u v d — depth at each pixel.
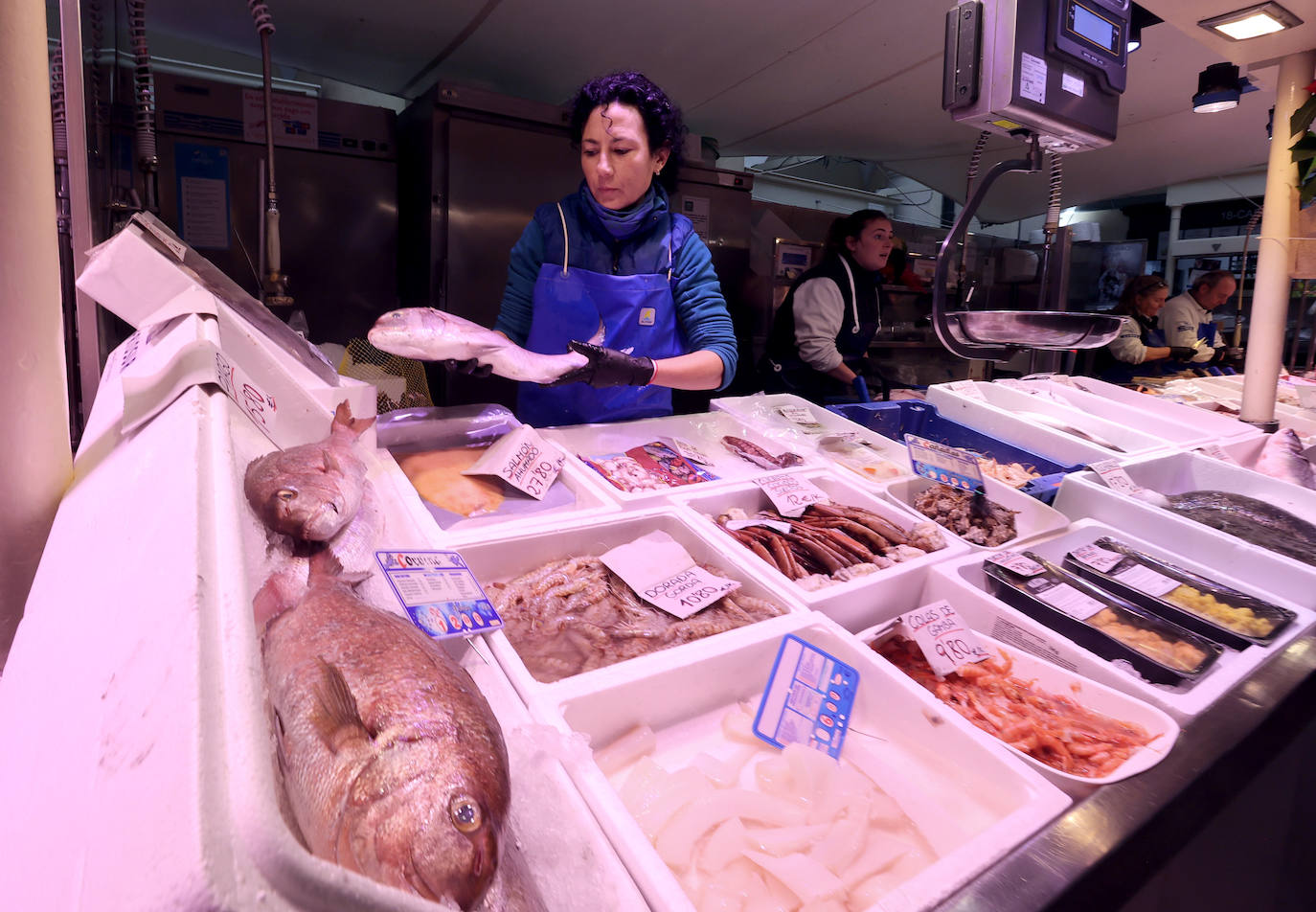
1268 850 1.02
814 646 1.00
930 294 4.90
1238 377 3.30
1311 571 1.35
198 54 3.57
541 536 1.21
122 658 0.37
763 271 4.19
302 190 3.03
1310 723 1.04
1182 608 1.24
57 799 0.32
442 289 3.06
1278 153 2.17
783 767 0.86
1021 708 1.00
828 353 3.26
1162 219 6.93
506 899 0.45
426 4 2.80
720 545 1.26
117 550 0.51
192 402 0.66
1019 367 5.37
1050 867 0.67
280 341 1.08
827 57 3.31
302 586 0.64
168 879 0.23
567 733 0.75
